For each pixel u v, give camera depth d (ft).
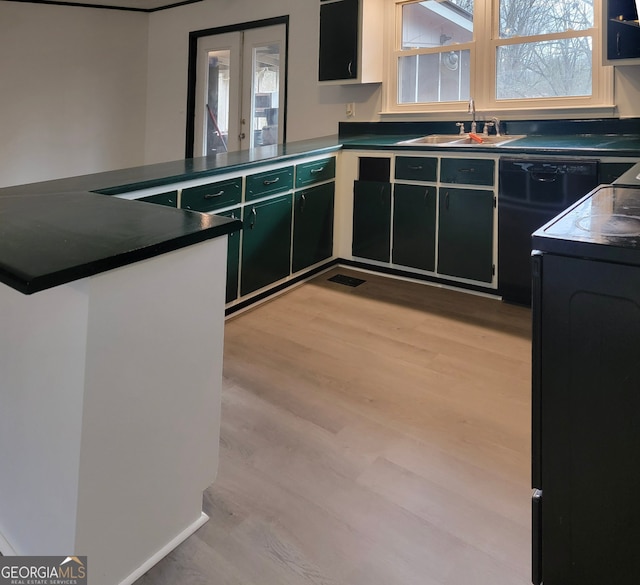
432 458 5.40
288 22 15.26
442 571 3.97
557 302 3.09
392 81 13.61
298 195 10.86
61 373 3.38
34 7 16.85
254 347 8.20
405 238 11.32
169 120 18.93
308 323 9.22
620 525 3.15
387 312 9.77
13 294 3.71
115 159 19.17
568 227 3.24
